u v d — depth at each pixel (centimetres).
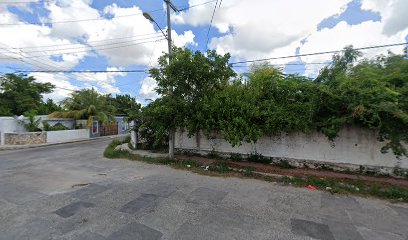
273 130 720
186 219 386
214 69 795
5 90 2472
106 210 421
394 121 575
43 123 1808
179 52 796
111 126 2661
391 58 689
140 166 815
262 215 406
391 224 380
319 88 631
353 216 409
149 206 441
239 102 712
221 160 837
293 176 643
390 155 620
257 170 703
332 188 546
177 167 776
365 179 600
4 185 584
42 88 2825
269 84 746
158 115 812
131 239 322
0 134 1587
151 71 821
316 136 704
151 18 941
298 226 366
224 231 347
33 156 1089
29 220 381
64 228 354
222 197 494
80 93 2377
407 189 529
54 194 511
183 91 805
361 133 648
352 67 704
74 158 1012
